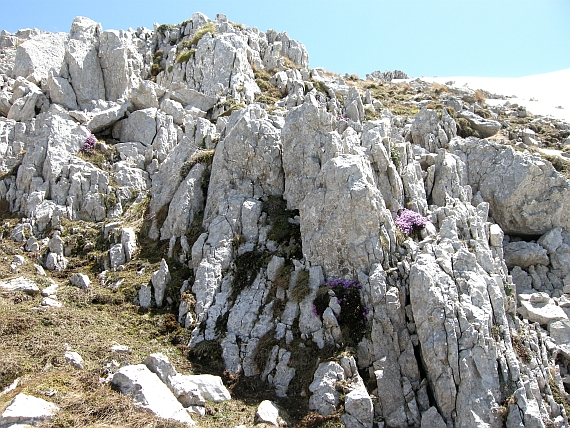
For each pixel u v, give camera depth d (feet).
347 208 67.36
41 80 129.29
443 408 56.75
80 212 95.30
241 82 133.69
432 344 58.39
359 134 90.79
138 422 46.83
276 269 71.05
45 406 47.19
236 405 57.06
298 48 167.12
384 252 66.90
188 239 81.61
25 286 72.95
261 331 66.54
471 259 65.57
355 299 63.82
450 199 84.33
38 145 101.76
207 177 89.56
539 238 93.61
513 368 58.23
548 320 75.72
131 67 130.00
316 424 54.34
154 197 92.79
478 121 120.26
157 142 109.70
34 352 57.57
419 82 178.91
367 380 59.21
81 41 127.34
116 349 61.62
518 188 93.30
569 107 154.40
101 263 83.87
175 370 58.80
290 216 78.79
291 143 81.25
